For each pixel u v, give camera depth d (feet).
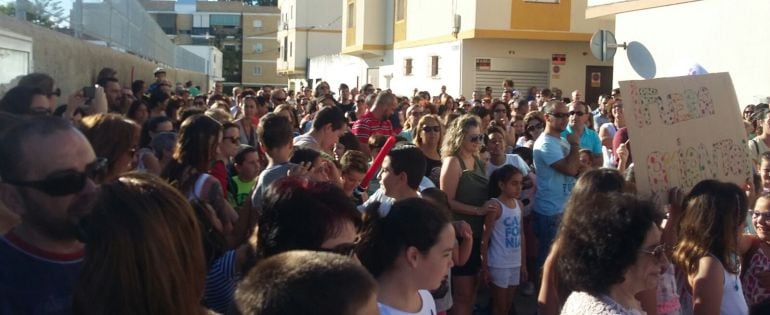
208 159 14.87
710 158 16.83
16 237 7.89
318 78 149.18
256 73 247.70
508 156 23.97
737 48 42.73
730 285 12.84
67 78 35.04
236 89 60.03
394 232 10.11
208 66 154.10
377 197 16.28
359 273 6.02
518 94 55.26
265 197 9.97
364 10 101.50
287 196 9.67
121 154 13.06
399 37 95.86
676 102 16.60
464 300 19.83
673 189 15.81
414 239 10.02
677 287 13.85
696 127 16.72
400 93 95.76
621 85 16.19
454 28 76.13
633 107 16.16
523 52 75.61
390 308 10.00
